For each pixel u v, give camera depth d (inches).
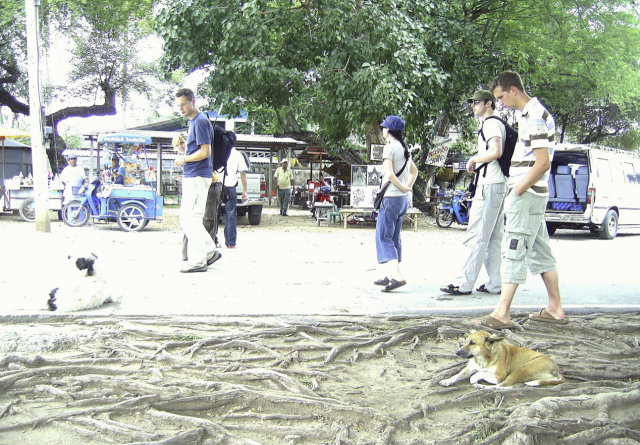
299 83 609.3
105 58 935.7
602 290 249.1
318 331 173.0
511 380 132.6
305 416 115.8
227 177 383.6
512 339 170.2
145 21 863.1
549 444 105.8
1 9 762.2
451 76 629.0
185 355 149.7
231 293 227.6
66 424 109.2
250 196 615.2
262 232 546.9
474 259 229.0
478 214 227.0
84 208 541.0
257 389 127.3
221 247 395.9
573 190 598.2
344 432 107.1
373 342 164.2
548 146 175.5
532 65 765.3
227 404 121.0
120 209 508.4
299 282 257.9
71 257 192.7
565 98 892.6
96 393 122.3
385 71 542.9
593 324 186.5
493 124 220.1
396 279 236.7
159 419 112.6
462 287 231.6
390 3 568.4
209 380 134.0
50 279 243.4
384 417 113.0
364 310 202.2
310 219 745.0
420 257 367.6
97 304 194.9
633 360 155.5
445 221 673.0
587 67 789.9
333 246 431.8
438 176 954.7
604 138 1239.5
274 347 156.9
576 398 121.0
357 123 591.5
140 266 294.5
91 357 145.6
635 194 637.9
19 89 951.0
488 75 638.5
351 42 576.7
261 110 717.3
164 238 453.1
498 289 238.7
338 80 565.9
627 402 122.4
